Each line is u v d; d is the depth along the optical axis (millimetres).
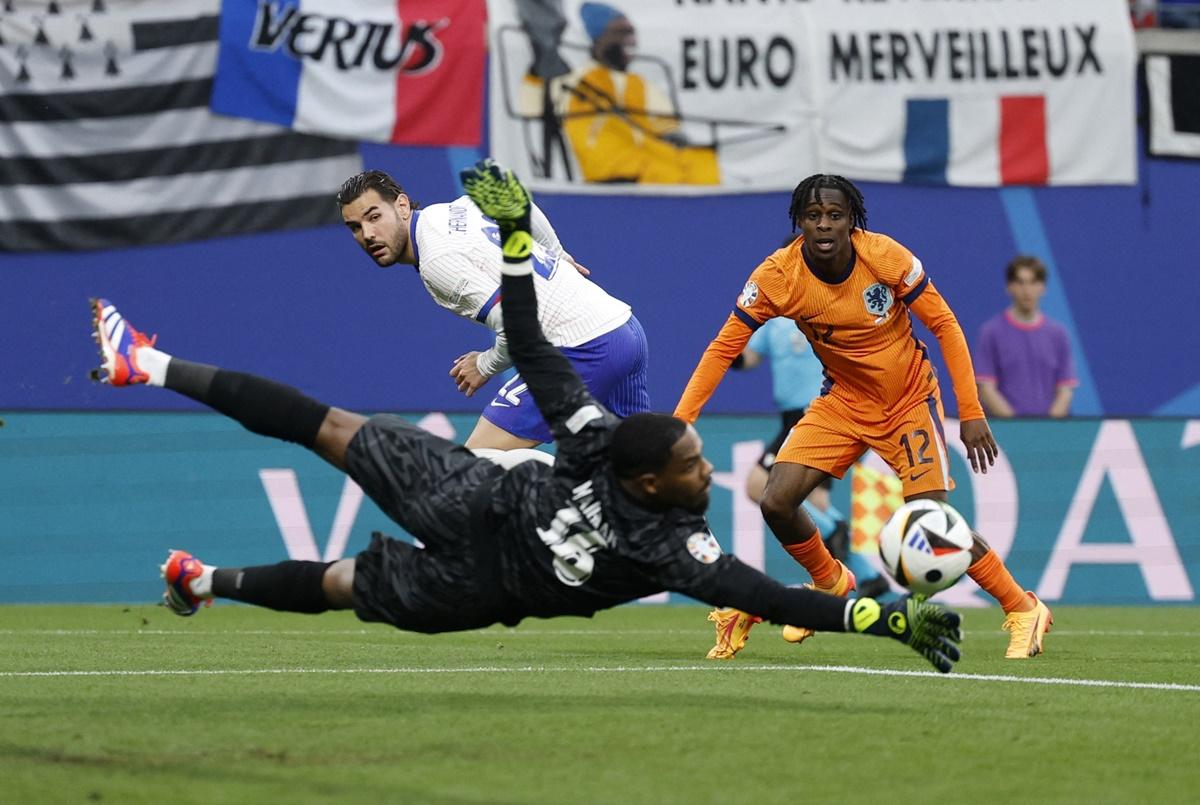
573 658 24672
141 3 47531
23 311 49219
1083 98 51750
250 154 48469
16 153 47250
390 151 49906
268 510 40812
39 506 40156
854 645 28297
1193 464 43844
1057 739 15250
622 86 49969
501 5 49281
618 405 23031
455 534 15562
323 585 16312
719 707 17109
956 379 24562
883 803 11891
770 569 41344
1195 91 53938
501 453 17672
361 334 51594
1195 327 54969
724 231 52438
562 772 12906
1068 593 43062
